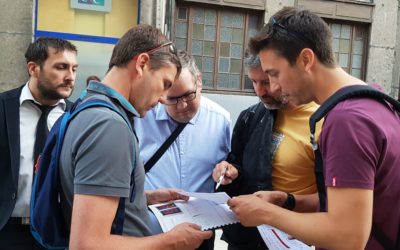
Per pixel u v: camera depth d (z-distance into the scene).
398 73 7.67
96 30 5.05
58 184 1.24
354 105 1.12
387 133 1.09
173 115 1.97
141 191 1.31
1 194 1.89
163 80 1.30
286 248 1.48
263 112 1.96
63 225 1.28
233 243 1.97
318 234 1.11
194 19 6.73
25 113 2.02
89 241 1.06
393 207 1.13
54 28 4.96
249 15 6.95
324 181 1.21
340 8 7.19
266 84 1.75
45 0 4.89
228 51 6.93
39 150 1.96
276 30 1.26
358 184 1.05
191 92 1.90
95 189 1.08
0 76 4.91
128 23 5.14
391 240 1.15
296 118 1.83
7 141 1.94
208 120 2.11
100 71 5.08
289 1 6.93
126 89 1.27
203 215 1.51
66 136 1.21
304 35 1.21
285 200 1.66
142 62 1.25
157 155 1.99
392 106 1.19
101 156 1.10
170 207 1.59
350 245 1.07
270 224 1.25
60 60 2.01
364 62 7.54
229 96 6.90
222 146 2.13
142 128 2.01
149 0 5.16
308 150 1.76
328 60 1.22
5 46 4.88
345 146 1.07
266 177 1.85
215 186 2.00
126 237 1.15
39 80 2.00
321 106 1.20
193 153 2.04
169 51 1.31
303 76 1.24
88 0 4.98
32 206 1.31
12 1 4.83
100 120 1.13
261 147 1.88
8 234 1.89
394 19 7.48
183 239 1.24
